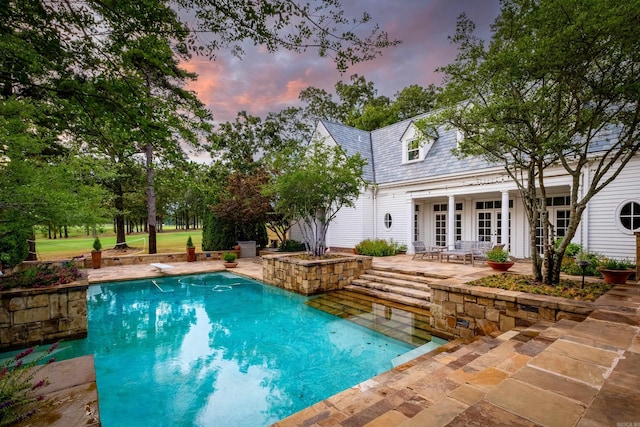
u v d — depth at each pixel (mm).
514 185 10977
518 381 2207
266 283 10797
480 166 11883
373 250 13617
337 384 4156
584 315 4027
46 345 5527
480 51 5305
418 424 1866
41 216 4777
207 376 4438
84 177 6176
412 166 14766
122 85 2768
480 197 13562
